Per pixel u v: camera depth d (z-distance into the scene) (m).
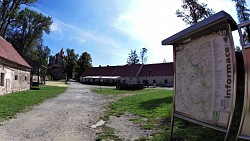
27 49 53.50
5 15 40.50
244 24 3.97
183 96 5.75
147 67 68.62
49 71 90.94
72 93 27.39
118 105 15.21
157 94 23.48
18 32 51.69
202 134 6.54
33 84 42.06
